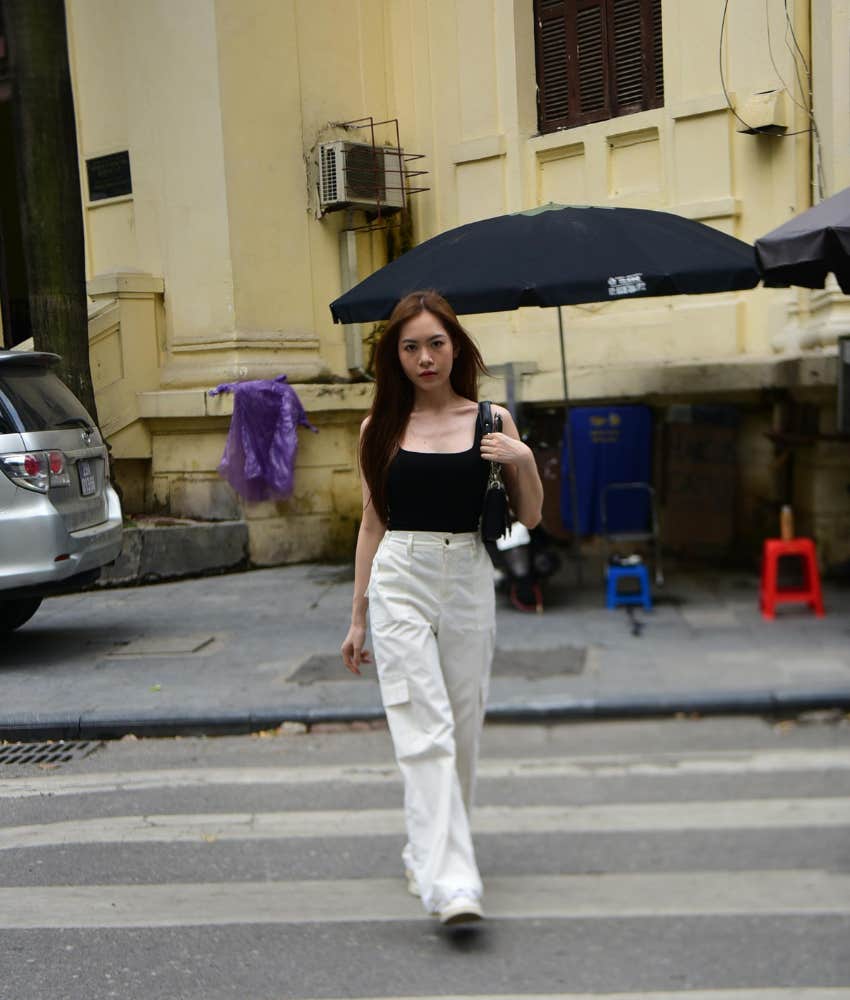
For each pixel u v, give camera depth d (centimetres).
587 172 1046
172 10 1052
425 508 354
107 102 1138
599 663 671
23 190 920
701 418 959
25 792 505
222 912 375
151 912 376
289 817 467
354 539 1098
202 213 1053
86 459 727
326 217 1109
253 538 1038
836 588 876
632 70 1038
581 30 1062
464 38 1103
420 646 352
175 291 1076
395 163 1122
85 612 870
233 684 655
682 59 980
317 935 357
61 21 911
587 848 426
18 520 665
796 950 342
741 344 965
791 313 936
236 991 322
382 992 321
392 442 356
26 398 694
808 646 701
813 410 916
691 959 337
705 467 963
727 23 952
